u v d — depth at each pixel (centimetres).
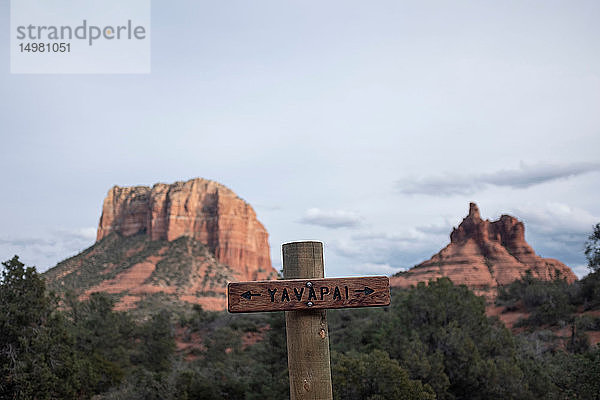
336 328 4331
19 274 2636
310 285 479
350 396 2150
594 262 2952
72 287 14588
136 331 5697
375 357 2231
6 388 2380
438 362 2477
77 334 4097
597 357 2017
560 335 4669
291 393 480
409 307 2906
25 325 2572
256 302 473
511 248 15362
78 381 2581
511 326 5697
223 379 3378
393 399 2073
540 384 2477
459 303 2862
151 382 3042
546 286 6244
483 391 2491
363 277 486
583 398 1961
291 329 484
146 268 15450
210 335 5781
